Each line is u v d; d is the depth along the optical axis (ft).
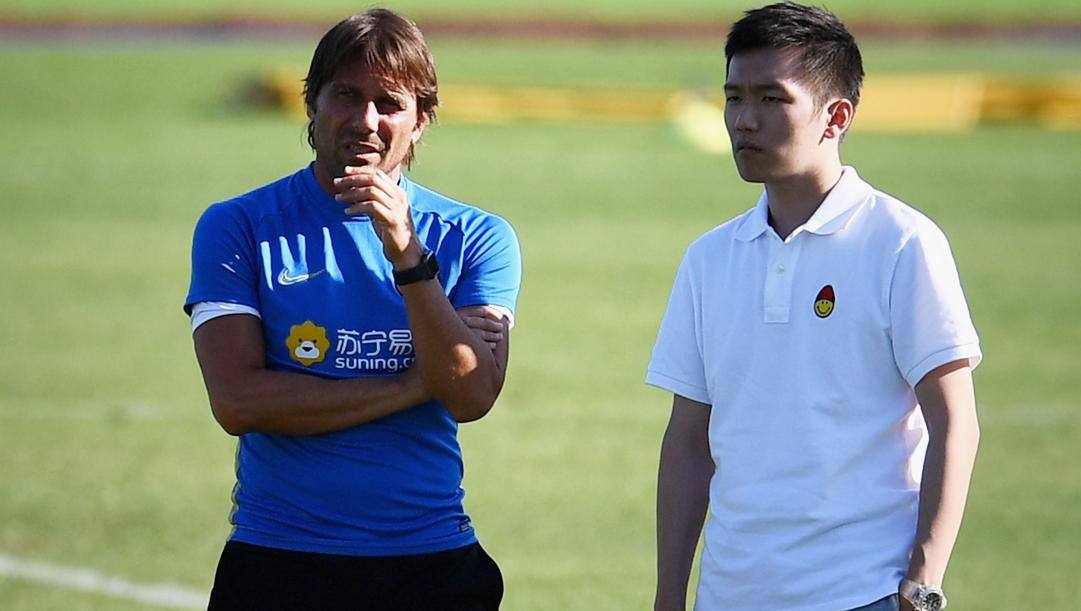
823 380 44.52
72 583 81.61
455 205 50.88
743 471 45.39
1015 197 219.82
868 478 44.32
